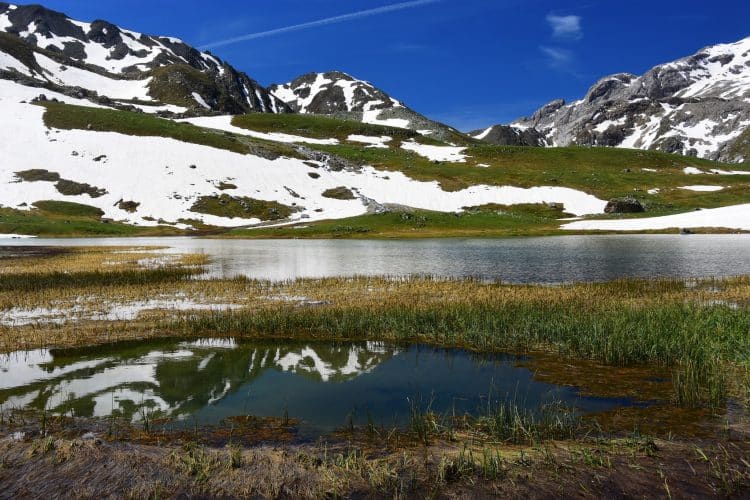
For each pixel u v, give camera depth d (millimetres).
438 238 80125
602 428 10438
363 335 19422
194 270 38625
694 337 16109
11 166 110938
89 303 25547
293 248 63000
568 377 14125
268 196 114125
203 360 16281
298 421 11016
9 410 11695
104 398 12570
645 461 8852
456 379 14133
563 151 175875
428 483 8125
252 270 39594
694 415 11086
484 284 30703
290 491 7961
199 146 132000
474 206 115250
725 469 8500
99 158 118188
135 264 43375
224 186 114938
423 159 160250
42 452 9242
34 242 75812
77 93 184250
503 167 151500
